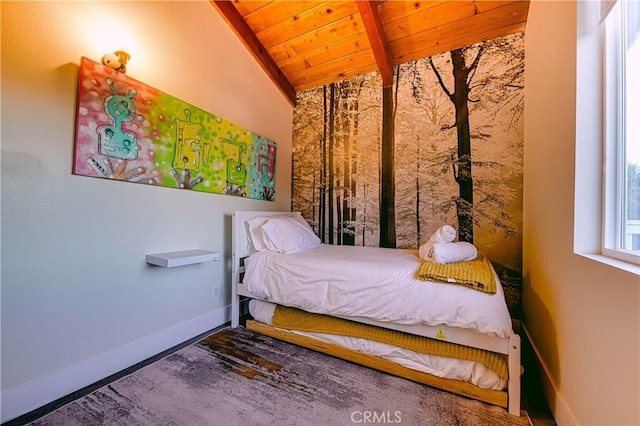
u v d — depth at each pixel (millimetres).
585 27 1078
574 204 1095
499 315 1246
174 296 1899
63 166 1333
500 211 2238
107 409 1255
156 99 1739
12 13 1178
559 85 1278
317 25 2365
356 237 2838
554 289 1326
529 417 1241
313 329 1810
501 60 2215
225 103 2299
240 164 2453
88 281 1438
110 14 1512
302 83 3062
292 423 1184
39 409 1242
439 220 2461
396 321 1475
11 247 1183
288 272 1845
